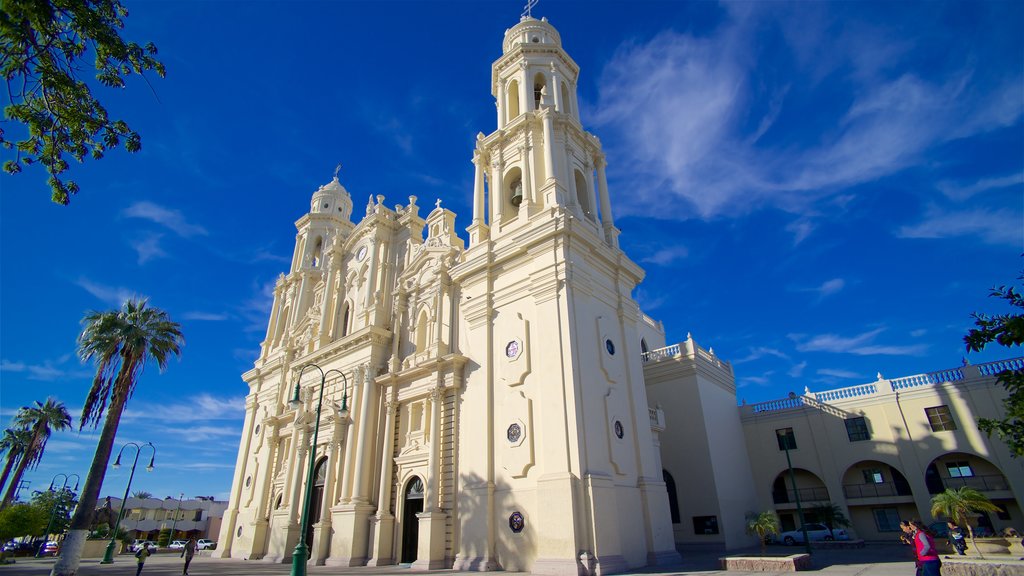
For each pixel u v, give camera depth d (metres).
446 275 26.66
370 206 34.91
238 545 33.50
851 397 31.05
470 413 22.34
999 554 18.97
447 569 20.19
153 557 41.84
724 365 33.78
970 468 27.72
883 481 29.80
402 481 24.38
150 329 25.20
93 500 21.42
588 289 21.83
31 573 23.03
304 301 39.88
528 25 31.62
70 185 10.13
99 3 9.37
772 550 24.48
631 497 19.62
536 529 18.25
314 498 28.55
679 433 28.56
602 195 27.83
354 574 19.55
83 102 9.70
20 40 8.48
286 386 35.25
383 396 27.41
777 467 32.03
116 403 23.34
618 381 21.72
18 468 38.84
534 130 26.56
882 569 15.59
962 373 28.31
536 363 20.58
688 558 21.31
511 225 25.19
